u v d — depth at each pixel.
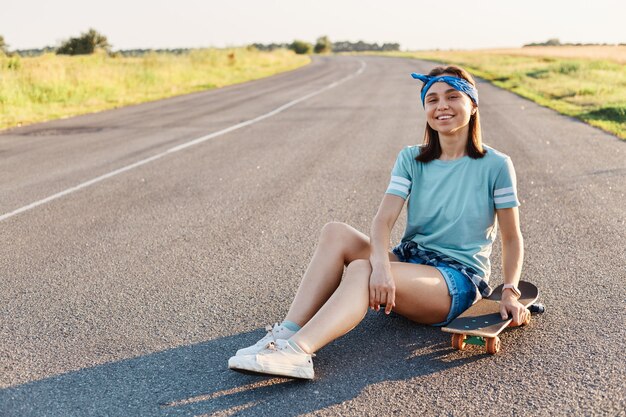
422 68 37.97
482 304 3.13
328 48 110.88
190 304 3.79
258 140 10.80
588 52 54.72
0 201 6.67
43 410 2.64
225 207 6.23
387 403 2.63
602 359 2.96
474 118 3.12
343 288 2.88
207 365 3.01
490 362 2.96
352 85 24.39
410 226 3.31
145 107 17.38
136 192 6.98
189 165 8.55
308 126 12.50
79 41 51.25
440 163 3.18
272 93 21.33
